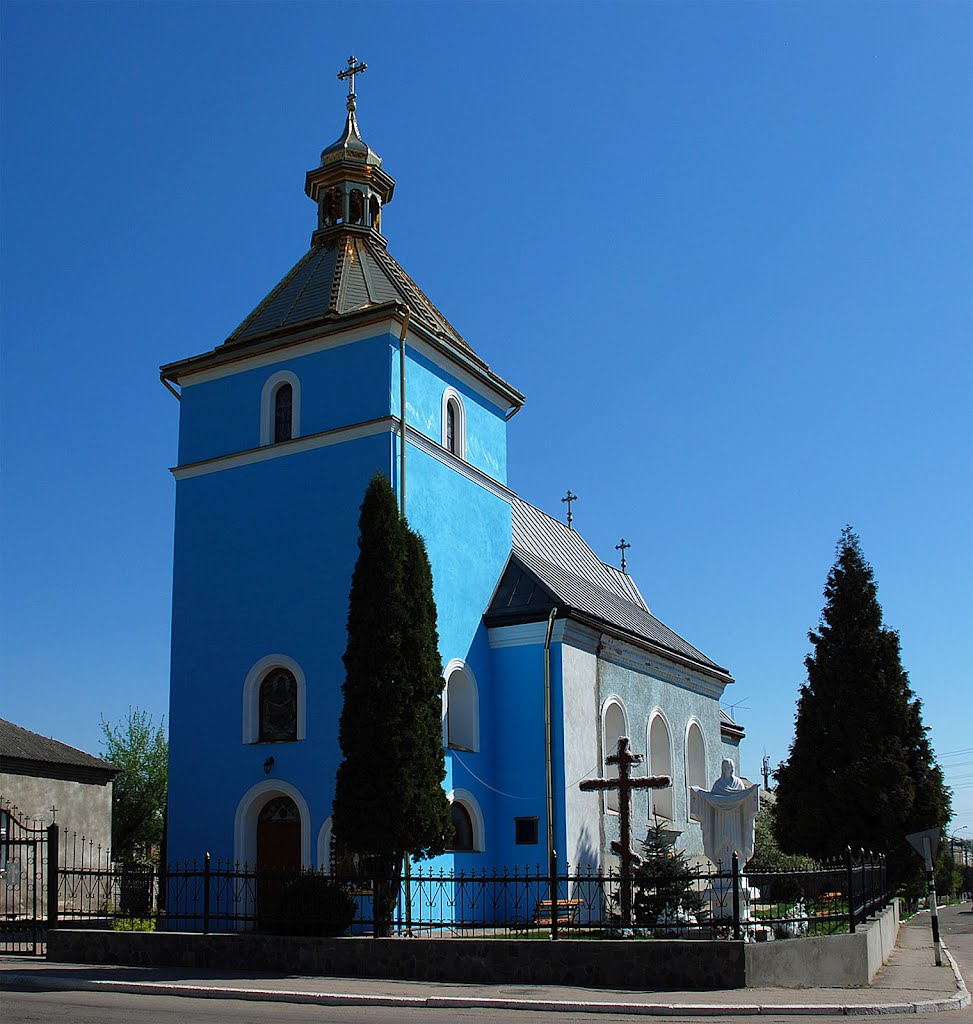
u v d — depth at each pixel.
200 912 22.75
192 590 25.00
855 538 34.44
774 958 14.99
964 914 53.44
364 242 27.91
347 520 23.42
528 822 24.62
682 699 32.94
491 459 27.80
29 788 28.25
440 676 19.53
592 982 14.98
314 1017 12.09
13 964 17.59
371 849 18.12
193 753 23.94
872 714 32.50
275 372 25.33
